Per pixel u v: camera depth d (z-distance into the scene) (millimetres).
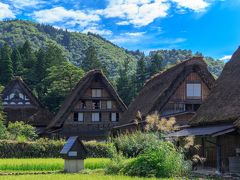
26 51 93500
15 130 46812
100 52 171375
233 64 29797
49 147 35094
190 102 38094
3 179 15156
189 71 38062
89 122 52781
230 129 21422
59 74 70000
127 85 80375
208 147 26844
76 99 51938
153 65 82312
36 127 58719
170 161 18719
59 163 24719
